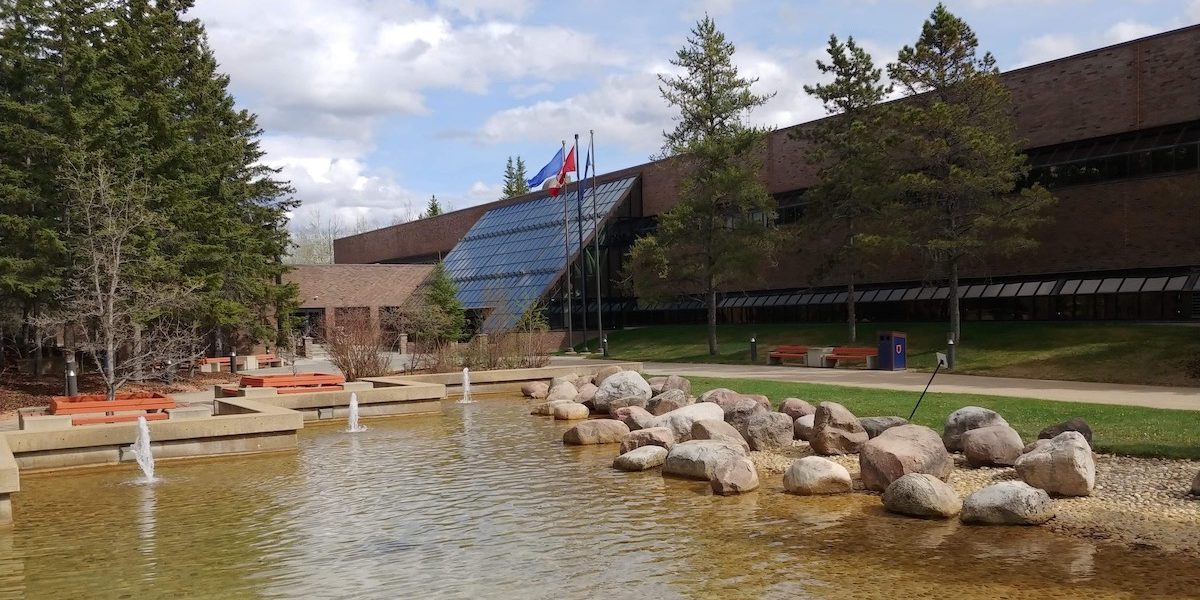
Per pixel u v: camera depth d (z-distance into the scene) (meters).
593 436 17.09
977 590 7.90
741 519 10.83
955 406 18.14
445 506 12.00
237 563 9.47
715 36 41.56
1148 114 34.25
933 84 32.81
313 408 22.03
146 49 32.22
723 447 13.84
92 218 26.05
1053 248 37.38
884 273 44.91
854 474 13.26
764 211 41.84
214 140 39.88
